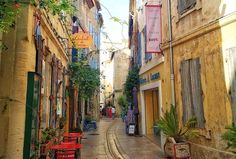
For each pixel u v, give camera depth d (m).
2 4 3.91
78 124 16.67
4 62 5.10
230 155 6.23
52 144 6.75
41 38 6.48
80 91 17.30
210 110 7.17
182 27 8.59
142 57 16.00
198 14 7.78
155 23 11.03
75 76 14.82
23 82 5.14
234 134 5.29
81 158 9.66
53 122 8.62
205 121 7.38
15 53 5.16
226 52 6.61
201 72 7.59
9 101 5.01
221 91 6.75
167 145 8.58
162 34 10.66
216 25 6.90
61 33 10.96
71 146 6.46
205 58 7.42
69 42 14.01
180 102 8.74
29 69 5.38
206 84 7.37
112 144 12.74
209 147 7.21
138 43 17.44
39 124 6.11
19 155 4.96
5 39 5.15
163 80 10.91
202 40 7.56
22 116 5.07
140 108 16.64
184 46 8.48
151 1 13.01
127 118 17.08
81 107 18.89
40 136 6.28
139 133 16.30
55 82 9.04
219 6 6.91
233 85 6.36
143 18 15.52
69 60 14.48
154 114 15.69
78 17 16.70
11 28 5.18
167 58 9.72
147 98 16.03
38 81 5.80
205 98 7.40
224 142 6.54
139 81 17.16
